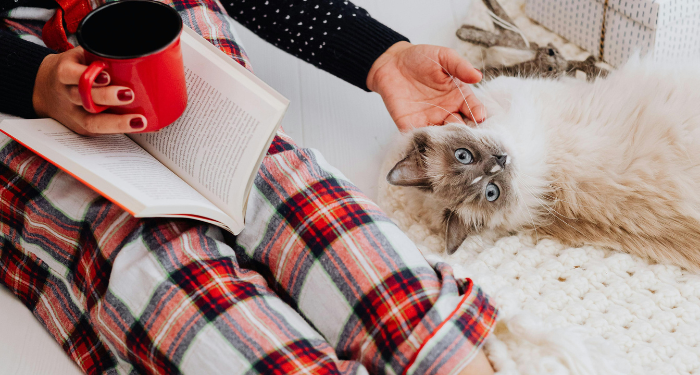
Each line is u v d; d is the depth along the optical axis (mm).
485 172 1067
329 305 747
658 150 1002
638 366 809
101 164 707
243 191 760
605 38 1253
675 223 975
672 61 1131
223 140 771
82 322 825
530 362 706
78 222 808
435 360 665
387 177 1083
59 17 942
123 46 683
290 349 683
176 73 691
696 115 1001
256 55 1471
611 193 1023
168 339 700
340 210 786
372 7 1556
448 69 1048
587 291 950
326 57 1145
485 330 704
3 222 864
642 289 936
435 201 1160
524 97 1155
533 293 953
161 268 737
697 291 909
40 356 861
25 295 890
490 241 1129
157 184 728
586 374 695
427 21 1512
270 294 763
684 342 841
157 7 671
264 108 749
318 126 1332
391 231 781
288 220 796
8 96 809
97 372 798
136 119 688
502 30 1378
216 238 834
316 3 1131
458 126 1121
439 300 697
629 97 1088
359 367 686
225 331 688
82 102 634
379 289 718
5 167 859
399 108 1157
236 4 1164
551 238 1071
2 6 977
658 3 1097
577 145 1082
